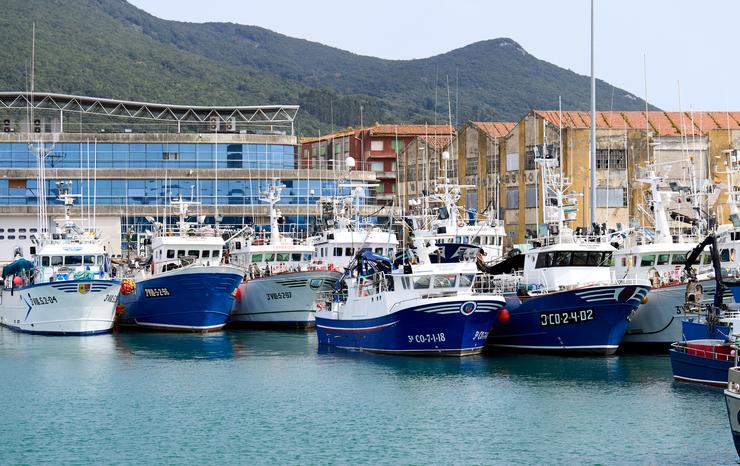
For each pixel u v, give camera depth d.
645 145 97.31
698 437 40.38
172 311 71.25
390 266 59.66
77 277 70.62
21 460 38.75
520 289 59.62
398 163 128.50
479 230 74.19
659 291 57.22
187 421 44.16
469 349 56.97
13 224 96.88
